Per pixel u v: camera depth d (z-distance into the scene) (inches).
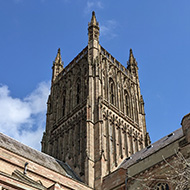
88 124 3174.2
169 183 2030.0
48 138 3774.6
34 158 2758.4
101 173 2778.1
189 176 1286.9
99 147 3009.4
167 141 2728.8
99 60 3892.7
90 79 3602.4
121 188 2407.7
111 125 3440.0
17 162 2324.1
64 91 4131.4
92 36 4119.1
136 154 3171.8
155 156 2260.1
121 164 3159.5
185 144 1987.0
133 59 4805.6
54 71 4626.0
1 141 2650.1
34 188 1801.2
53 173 2485.2
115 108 3646.7
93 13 4448.8
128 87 4242.1
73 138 3385.8
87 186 2647.6
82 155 3102.9
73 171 3068.4
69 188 2497.5
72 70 4170.8
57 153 3496.6
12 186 1715.1
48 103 4220.0
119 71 4212.6
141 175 2249.0
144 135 3885.3
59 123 3740.2
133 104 4131.4
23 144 2933.1
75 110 3577.8
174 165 2038.6
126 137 3531.0
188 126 2081.7
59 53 4933.6
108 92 3688.5
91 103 3385.8
